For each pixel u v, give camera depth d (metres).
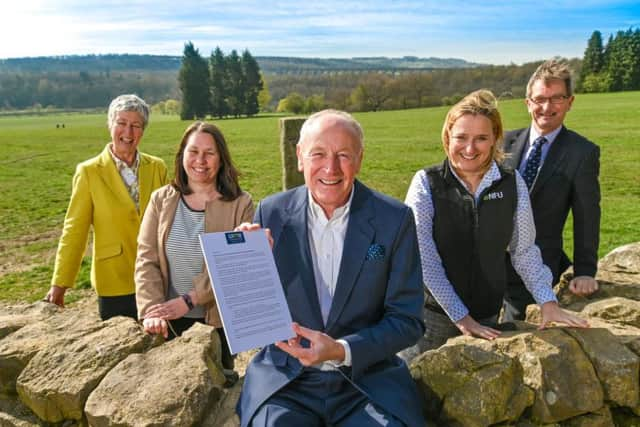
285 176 5.68
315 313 2.50
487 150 2.99
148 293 3.36
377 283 2.48
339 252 2.54
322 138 2.38
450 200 3.14
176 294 3.48
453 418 2.47
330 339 2.27
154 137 37.84
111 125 4.20
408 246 2.49
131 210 4.21
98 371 2.64
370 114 58.41
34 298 7.59
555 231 3.79
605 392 2.63
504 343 2.76
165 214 3.48
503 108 47.91
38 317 3.27
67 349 2.79
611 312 3.22
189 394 2.46
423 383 2.61
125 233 4.22
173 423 2.34
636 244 4.38
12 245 10.62
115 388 2.50
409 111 60.72
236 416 2.55
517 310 3.92
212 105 83.19
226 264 2.22
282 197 2.67
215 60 84.19
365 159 22.83
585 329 2.85
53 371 2.67
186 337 2.88
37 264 9.23
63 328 3.06
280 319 2.23
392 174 19.00
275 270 2.31
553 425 2.54
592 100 54.34
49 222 12.78
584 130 29.91
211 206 3.45
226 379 2.89
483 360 2.54
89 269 8.30
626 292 3.55
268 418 2.32
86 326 3.05
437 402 2.55
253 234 2.33
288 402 2.42
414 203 3.23
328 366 2.46
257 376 2.52
